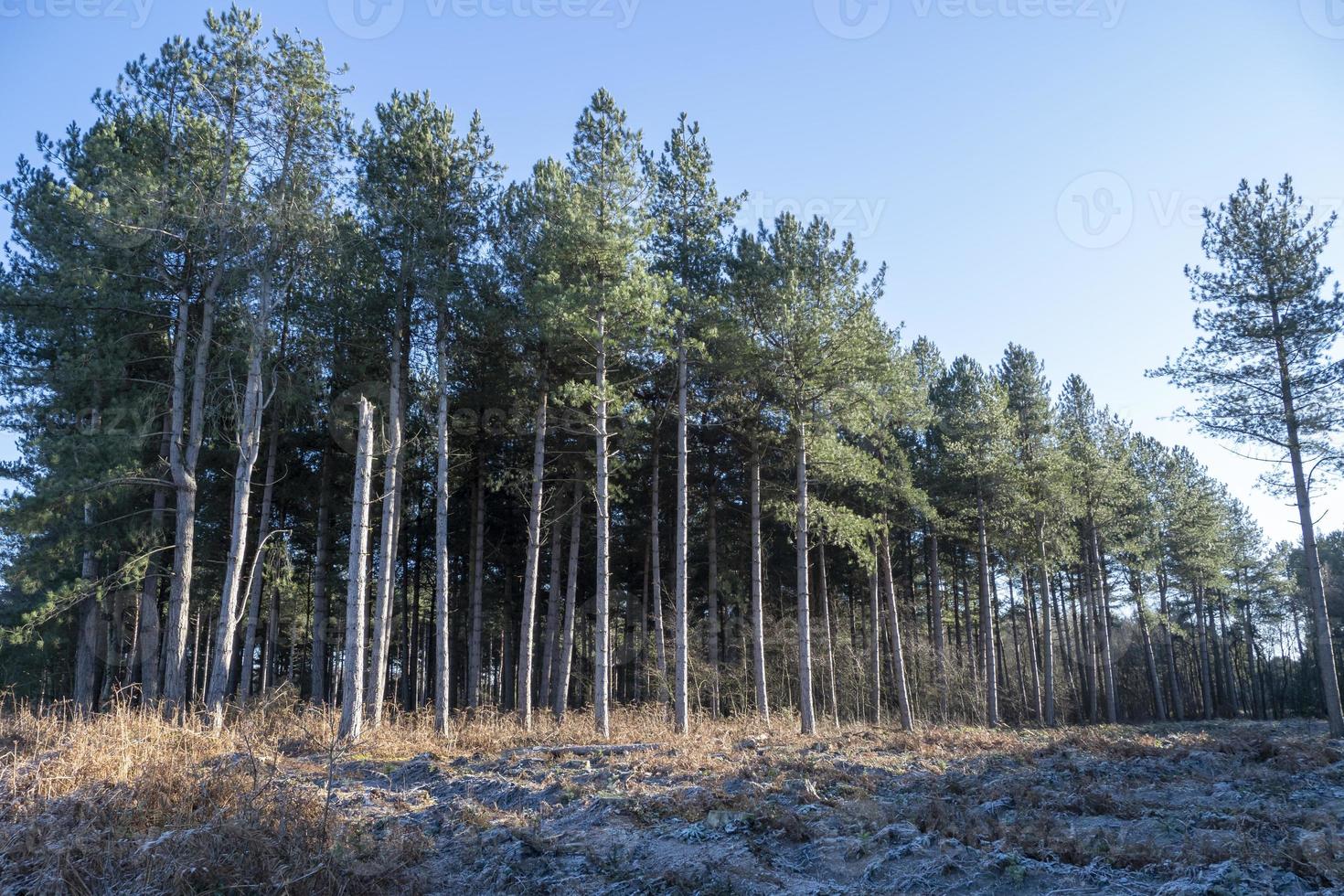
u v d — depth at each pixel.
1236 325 22.41
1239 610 54.78
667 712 22.20
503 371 23.30
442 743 15.46
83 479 17.34
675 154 22.25
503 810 9.73
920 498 26.59
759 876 7.06
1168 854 7.37
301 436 25.81
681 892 6.67
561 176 20.41
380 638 18.69
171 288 19.97
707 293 21.53
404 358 22.03
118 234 17.84
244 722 12.88
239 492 17.39
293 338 22.27
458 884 7.11
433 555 35.12
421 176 20.53
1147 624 44.03
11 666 21.80
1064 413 39.75
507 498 29.91
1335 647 53.06
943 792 10.45
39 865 6.75
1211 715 45.19
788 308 20.48
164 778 8.59
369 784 11.46
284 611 34.31
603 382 19.22
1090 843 7.86
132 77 20.88
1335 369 21.33
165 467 20.98
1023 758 13.54
